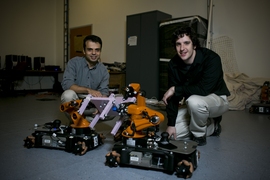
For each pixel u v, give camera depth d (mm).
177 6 4656
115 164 1229
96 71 1978
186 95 1644
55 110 3277
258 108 3234
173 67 1722
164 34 4254
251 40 3883
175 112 1625
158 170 1204
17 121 2475
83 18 6562
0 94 5293
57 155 1415
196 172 1195
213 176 1149
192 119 1612
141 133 1258
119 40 5777
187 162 1096
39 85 6703
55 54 7262
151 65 4477
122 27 5691
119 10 5715
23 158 1360
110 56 6004
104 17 6059
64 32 6980
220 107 1698
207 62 1587
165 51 4266
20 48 6398
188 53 1500
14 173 1150
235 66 4055
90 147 1460
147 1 5141
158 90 4477
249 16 3869
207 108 1561
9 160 1327
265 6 3711
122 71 5012
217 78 1591
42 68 6367
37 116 2789
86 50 1842
